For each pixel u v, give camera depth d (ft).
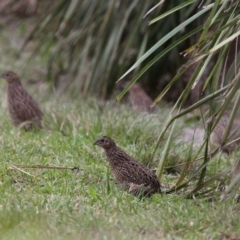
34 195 31.17
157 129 43.06
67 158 37.24
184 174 32.35
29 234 26.30
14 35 71.61
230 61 45.16
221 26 31.27
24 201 30.14
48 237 26.11
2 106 51.57
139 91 53.26
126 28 54.90
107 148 33.32
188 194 31.78
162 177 35.83
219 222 28.19
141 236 26.78
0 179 33.94
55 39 58.08
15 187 32.83
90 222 27.55
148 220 28.12
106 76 54.39
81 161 36.91
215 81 30.86
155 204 30.58
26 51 68.33
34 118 45.42
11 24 73.56
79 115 45.73
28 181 33.86
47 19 57.36
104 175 34.94
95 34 54.60
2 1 75.31
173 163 37.73
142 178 32.63
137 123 43.29
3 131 44.04
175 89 57.06
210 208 29.71
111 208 29.71
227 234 27.20
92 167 35.76
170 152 38.58
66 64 58.49
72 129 43.73
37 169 35.19
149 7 52.21
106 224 27.50
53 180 33.99
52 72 57.77
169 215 28.89
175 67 55.72
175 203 30.63
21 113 45.34
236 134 30.50
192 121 49.32
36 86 59.98
